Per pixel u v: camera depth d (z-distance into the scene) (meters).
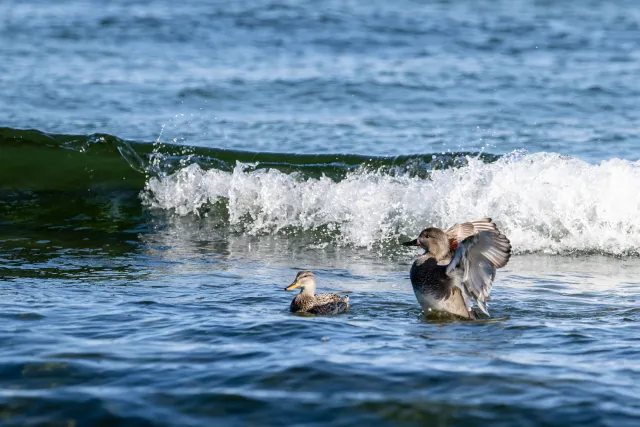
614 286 33.28
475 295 27.48
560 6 98.19
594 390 20.77
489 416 19.27
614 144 53.12
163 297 30.42
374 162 48.31
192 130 55.62
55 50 75.00
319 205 44.97
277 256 38.78
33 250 38.53
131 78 67.38
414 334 26.02
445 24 87.50
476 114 59.69
